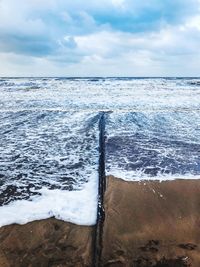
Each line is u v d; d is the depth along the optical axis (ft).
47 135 34.19
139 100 66.59
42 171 22.99
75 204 17.56
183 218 15.90
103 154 26.27
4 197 18.66
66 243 14.07
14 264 12.77
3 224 15.56
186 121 41.09
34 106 57.06
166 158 25.18
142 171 22.15
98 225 15.25
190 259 12.89
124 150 27.48
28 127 38.32
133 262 12.71
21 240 14.30
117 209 16.66
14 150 28.48
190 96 77.05
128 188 19.20
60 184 20.51
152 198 17.95
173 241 14.06
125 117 43.75
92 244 13.98
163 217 15.98
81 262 12.83
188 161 24.44
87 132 35.40
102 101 64.75
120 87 115.65
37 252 13.50
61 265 12.68
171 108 53.36
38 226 15.38
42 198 18.42
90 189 19.60
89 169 23.36
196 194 18.48
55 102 63.36
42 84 138.21
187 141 30.73
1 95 80.07
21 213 16.60
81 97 73.82
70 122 41.14
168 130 35.53
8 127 38.34
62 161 25.32
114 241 14.02
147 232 14.71
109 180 20.43
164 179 20.61
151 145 29.14
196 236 14.47
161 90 99.60
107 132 34.32
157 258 12.95
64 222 15.70
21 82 156.35
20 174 22.41
